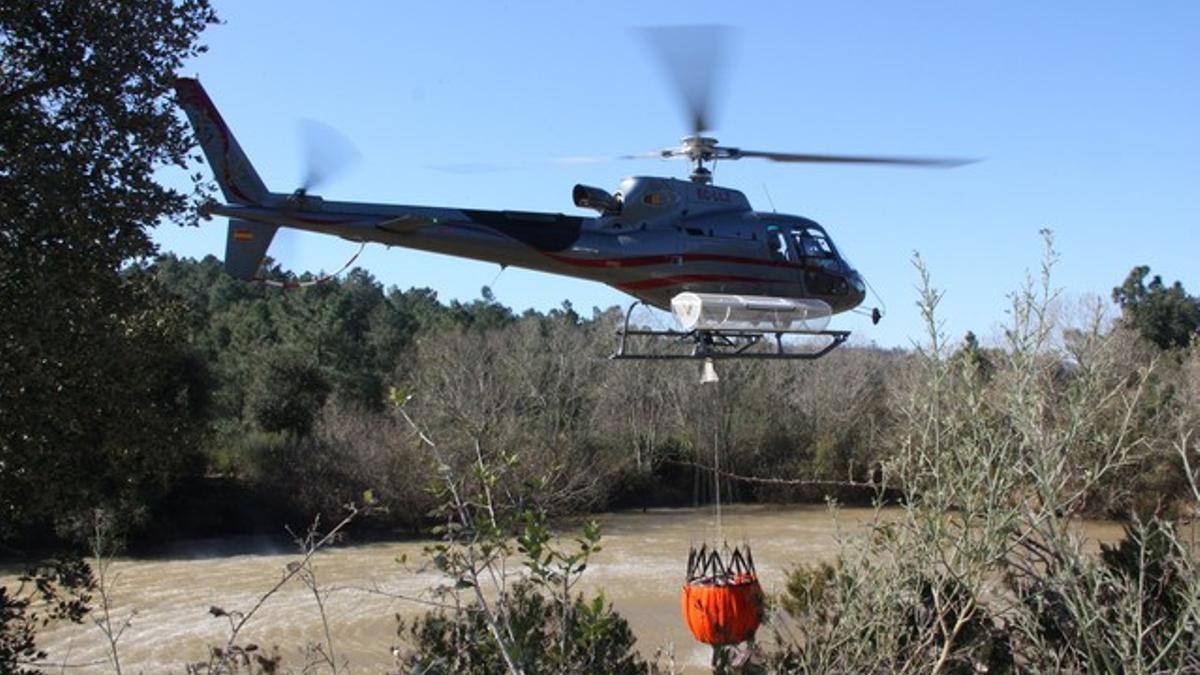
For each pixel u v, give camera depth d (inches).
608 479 1520.7
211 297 2488.9
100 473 459.2
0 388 413.4
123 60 448.8
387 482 1305.4
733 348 488.1
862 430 1523.1
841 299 514.9
